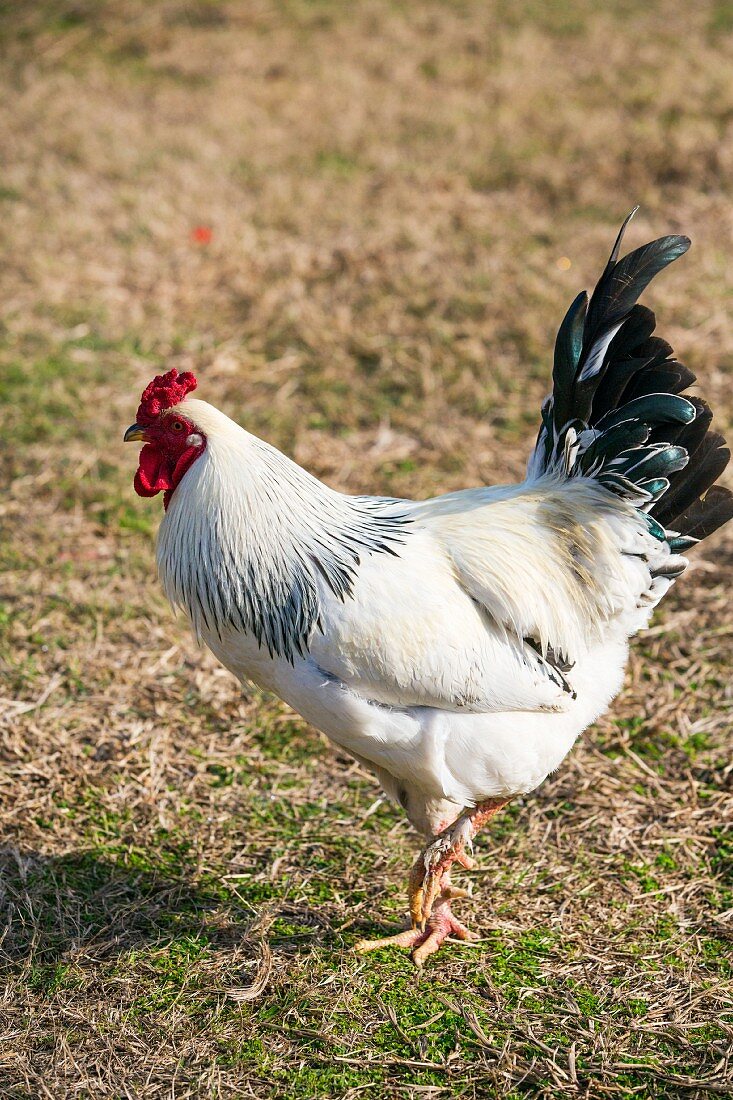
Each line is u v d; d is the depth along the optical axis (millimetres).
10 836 1771
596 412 1705
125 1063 1588
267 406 2443
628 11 5074
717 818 1808
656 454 1673
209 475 1620
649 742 1895
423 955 1676
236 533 1616
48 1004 1628
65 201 3395
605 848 1782
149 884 1737
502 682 1628
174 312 2842
